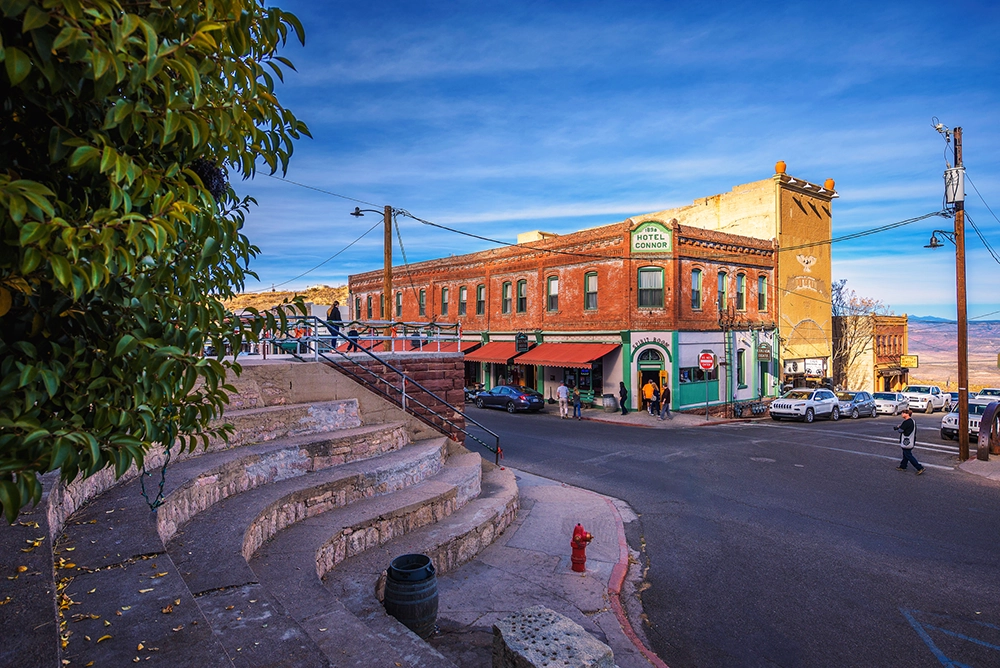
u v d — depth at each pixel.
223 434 3.06
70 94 1.91
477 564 8.36
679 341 27.03
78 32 1.58
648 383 26.77
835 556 9.20
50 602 2.90
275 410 8.73
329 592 5.13
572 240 29.56
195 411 2.73
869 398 31.12
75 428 1.97
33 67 1.74
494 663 4.05
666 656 6.35
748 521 11.03
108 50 1.65
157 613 3.39
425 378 12.44
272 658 3.38
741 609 7.43
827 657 6.26
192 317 2.46
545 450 17.98
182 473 6.22
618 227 27.34
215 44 2.04
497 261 33.56
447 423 12.48
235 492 6.96
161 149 2.33
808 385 33.31
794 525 10.77
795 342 33.03
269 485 7.45
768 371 31.52
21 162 1.96
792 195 32.72
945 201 17.70
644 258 26.94
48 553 3.43
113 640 3.10
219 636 3.62
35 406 2.03
